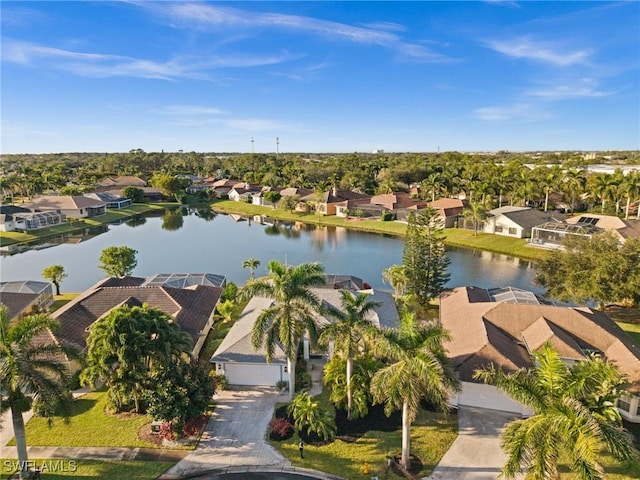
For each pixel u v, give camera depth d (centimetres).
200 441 2577
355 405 2773
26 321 2230
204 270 6850
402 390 2186
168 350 2627
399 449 2492
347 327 2684
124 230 10494
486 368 2870
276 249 8194
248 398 3034
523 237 8094
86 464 2380
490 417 2805
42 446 2523
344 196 12369
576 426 1666
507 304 3738
